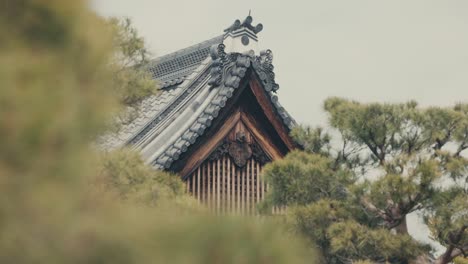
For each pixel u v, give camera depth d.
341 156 22.97
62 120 3.50
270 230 4.19
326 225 20.98
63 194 3.45
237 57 29.72
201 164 27.81
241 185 28.84
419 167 19.31
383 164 20.92
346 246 20.22
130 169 13.12
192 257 3.88
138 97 15.77
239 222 4.11
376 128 22.16
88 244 3.53
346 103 22.47
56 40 3.69
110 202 3.82
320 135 23.34
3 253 3.23
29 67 3.48
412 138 22.22
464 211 19.38
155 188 13.20
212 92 29.72
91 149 3.84
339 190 22.38
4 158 3.31
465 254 20.94
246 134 29.20
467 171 19.72
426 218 20.41
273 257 4.12
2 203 3.25
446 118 21.62
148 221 3.88
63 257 3.41
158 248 3.82
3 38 3.54
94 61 3.84
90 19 3.88
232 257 3.98
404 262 21.53
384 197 19.58
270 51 30.27
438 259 21.61
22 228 3.28
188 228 3.96
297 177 21.84
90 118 3.79
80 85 3.78
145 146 27.94
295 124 31.17
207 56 34.53
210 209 4.53
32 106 3.40
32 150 3.37
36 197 3.32
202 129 26.94
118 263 3.64
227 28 34.81
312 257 4.34
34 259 3.30
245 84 28.77
